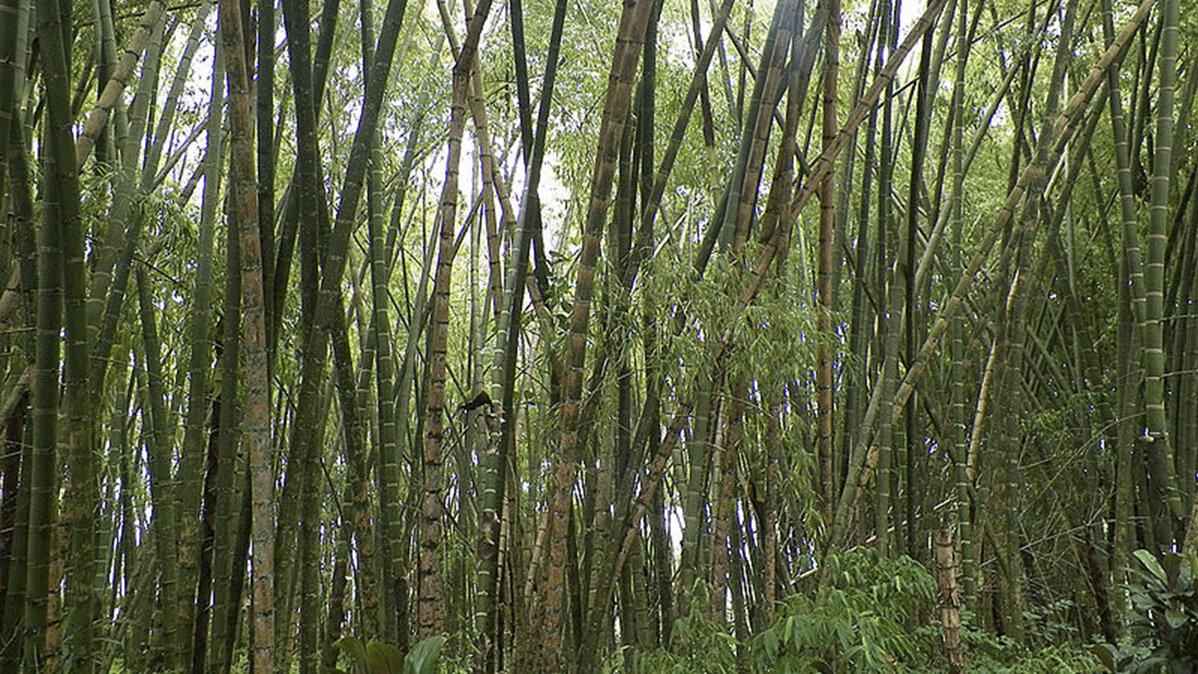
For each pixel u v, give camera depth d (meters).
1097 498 5.94
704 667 3.53
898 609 4.03
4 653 2.92
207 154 3.59
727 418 4.00
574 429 3.28
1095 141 6.12
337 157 5.26
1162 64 4.45
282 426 5.82
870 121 4.71
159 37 3.46
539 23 5.79
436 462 3.43
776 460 4.08
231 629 3.36
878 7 4.73
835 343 4.04
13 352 3.27
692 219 5.77
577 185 6.15
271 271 3.18
